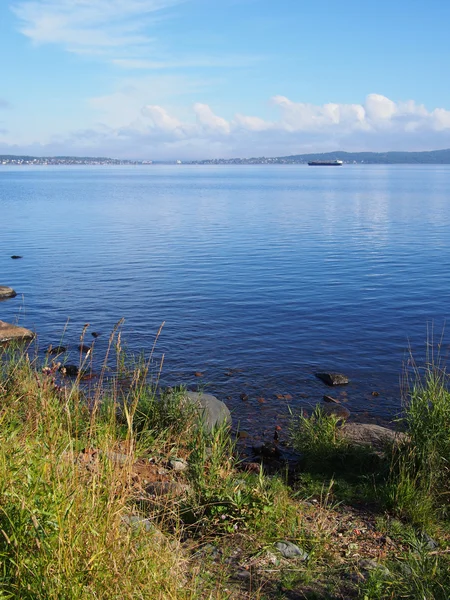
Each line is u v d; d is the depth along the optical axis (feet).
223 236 115.75
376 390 38.60
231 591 14.56
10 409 19.20
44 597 10.94
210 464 21.31
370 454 24.32
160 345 47.06
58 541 11.77
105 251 95.86
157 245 103.09
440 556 17.01
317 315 57.21
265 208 183.93
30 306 59.67
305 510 19.95
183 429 25.61
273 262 86.12
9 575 11.32
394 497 20.33
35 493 12.60
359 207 185.16
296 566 16.12
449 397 23.25
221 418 29.22
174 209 181.16
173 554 14.06
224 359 44.04
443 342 48.98
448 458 21.65
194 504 17.94
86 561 11.79
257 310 58.90
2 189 309.63
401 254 93.40
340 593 15.06
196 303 61.57
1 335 46.44
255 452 28.19
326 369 42.37
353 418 34.17
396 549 17.70
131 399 27.55
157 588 12.24
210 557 15.88
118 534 12.91
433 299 63.98
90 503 13.21
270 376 40.75
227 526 17.58
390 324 54.34
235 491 18.78
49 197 238.68
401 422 30.22
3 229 126.93
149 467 21.84
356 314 57.72
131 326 52.65
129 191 292.81
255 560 16.17
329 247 101.09
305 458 25.52
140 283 71.15
